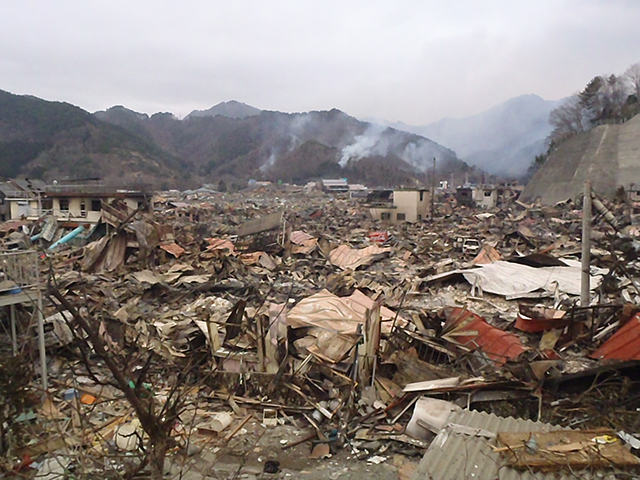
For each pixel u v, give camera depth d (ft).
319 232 161.38
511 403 31.94
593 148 275.18
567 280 71.56
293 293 76.59
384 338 43.29
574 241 119.14
